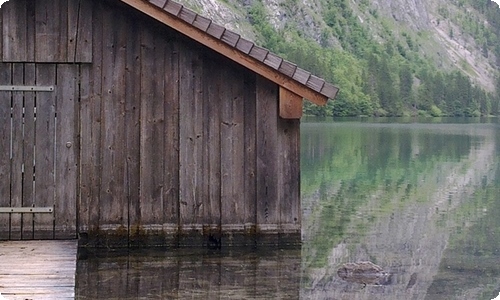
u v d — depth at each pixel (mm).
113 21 11273
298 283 10227
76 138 11281
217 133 11422
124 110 11320
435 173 24328
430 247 12773
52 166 11258
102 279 10148
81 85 11266
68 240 11211
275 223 11461
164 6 10711
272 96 11422
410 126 68750
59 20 11180
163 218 11375
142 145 11344
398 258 11914
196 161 11406
